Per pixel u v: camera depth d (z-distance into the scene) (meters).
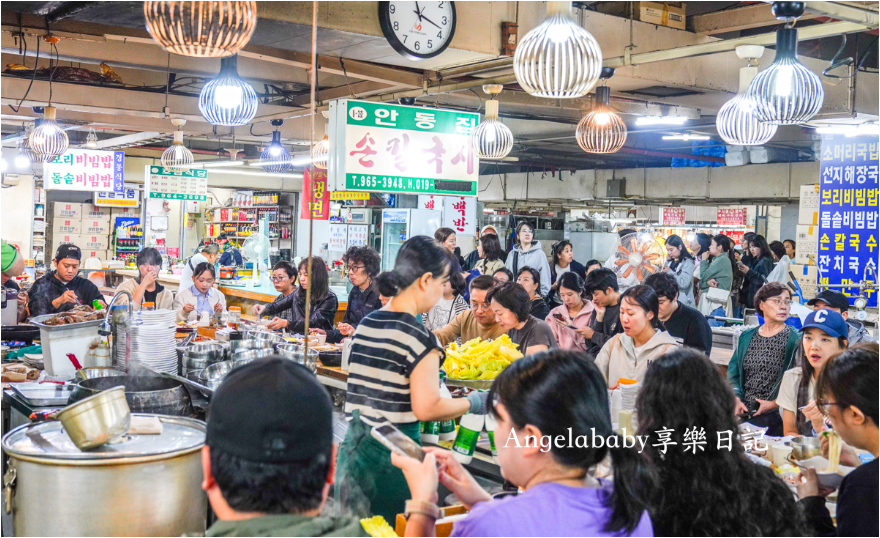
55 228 17.39
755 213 13.80
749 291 8.19
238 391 1.12
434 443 2.58
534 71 2.78
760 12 6.16
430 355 2.32
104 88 8.88
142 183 16.23
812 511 2.05
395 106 5.23
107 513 1.92
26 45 6.44
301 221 17.11
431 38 4.90
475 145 5.38
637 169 14.14
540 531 1.32
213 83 5.05
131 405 2.45
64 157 10.88
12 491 2.05
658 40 6.20
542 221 14.36
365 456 2.21
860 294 6.05
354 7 4.70
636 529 1.37
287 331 5.10
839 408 1.88
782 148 12.65
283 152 9.28
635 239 6.25
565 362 1.45
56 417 1.99
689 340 4.02
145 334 3.30
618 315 4.50
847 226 6.14
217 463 1.10
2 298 4.99
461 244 11.64
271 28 4.61
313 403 1.13
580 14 5.62
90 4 4.25
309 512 1.12
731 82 7.03
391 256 10.98
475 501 1.73
